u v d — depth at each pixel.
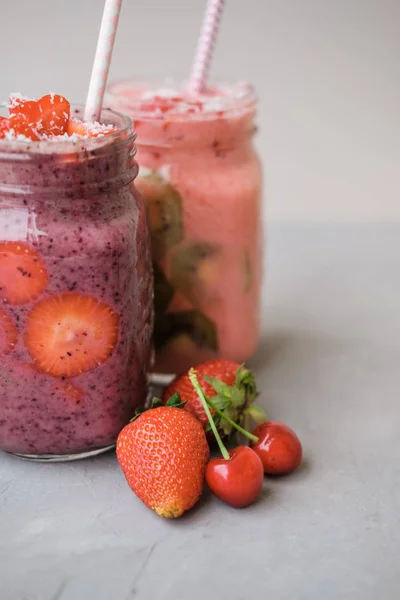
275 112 0.91
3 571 0.47
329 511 0.51
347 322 0.67
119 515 0.51
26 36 0.87
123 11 0.87
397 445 0.55
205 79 0.59
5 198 0.49
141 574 0.47
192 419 0.51
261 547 0.49
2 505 0.51
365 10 0.88
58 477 0.53
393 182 0.92
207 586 0.47
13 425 0.52
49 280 0.49
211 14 0.58
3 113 0.53
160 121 0.55
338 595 0.46
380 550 0.49
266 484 0.53
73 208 0.50
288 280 0.72
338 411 0.58
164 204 0.56
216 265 0.57
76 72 0.88
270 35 0.89
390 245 0.78
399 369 0.62
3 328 0.50
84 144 0.49
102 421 0.52
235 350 0.59
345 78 0.90
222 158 0.57
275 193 0.93
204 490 0.52
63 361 0.51
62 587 0.47
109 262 0.50
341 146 0.91
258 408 0.54
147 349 0.54
